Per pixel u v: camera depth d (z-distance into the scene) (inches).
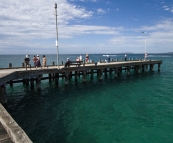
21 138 152.9
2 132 187.5
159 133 379.9
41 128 408.5
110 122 441.4
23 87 869.8
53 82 1008.9
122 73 1462.8
